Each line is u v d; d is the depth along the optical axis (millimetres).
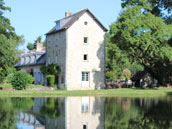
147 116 14930
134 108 18406
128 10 38906
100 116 14945
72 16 44688
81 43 42969
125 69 59094
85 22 43375
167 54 37562
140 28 37844
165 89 40531
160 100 24891
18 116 14570
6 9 47312
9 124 12422
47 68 45500
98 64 44281
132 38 37688
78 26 42688
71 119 13906
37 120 13508
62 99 25734
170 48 38656
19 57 58969
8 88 35750
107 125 12414
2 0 47219
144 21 37812
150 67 44844
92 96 30516
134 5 40531
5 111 16438
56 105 20109
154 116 14961
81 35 42969
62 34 43281
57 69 43781
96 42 44281
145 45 37406
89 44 43625
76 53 42438
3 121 13094
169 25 39344
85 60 43125
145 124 12656
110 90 37844
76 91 35875
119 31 38969
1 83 43531
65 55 41938
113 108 18438
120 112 16469
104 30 45094
